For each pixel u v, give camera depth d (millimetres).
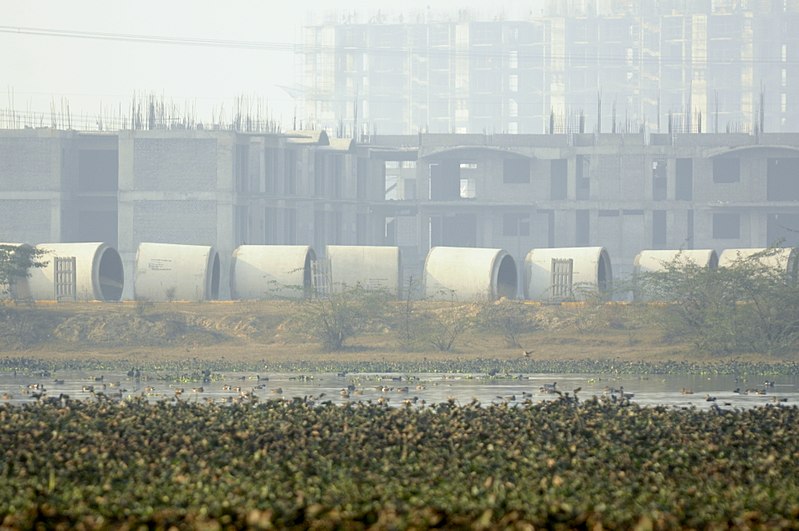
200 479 110938
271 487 107562
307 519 94375
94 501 101875
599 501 102562
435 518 93625
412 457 123375
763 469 117562
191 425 142625
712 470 116625
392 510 96250
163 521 94312
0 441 130000
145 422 143000
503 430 139250
